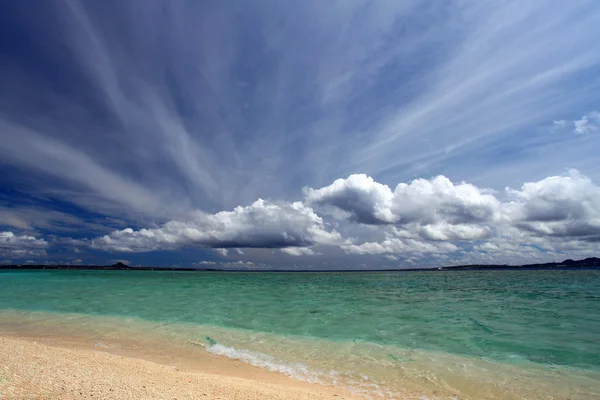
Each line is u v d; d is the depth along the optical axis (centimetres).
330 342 1125
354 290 3378
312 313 1748
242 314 1703
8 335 1161
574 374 830
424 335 1233
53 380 525
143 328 1314
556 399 689
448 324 1448
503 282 4903
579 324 1446
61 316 1565
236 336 1202
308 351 1019
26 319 1478
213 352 1002
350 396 684
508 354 991
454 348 1057
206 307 1944
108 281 4391
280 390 657
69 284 3672
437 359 942
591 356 970
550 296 2700
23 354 697
